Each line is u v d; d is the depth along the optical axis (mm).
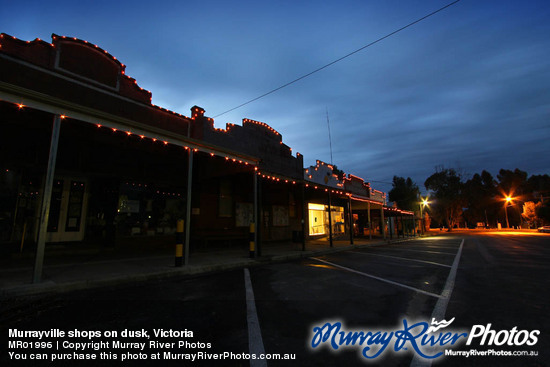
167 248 11125
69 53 8453
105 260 7938
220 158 9320
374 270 7977
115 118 6121
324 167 21609
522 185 76625
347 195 17047
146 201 10766
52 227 9000
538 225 54031
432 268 8500
